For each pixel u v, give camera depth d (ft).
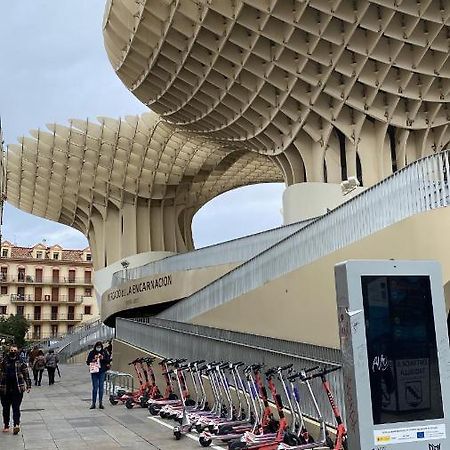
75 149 145.69
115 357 81.15
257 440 27.63
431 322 16.19
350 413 15.69
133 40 95.04
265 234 75.56
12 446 31.27
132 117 139.74
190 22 90.02
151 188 156.35
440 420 15.65
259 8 83.41
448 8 77.05
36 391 67.72
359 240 41.75
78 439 33.01
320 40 86.48
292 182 109.50
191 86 103.86
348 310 15.69
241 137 115.55
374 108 92.02
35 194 162.61
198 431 33.40
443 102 87.76
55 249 253.44
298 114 99.30
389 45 84.94
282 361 32.86
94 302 247.29
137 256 156.46
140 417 41.42
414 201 36.91
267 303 55.36
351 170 97.66
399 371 15.60
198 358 47.44
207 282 83.46
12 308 233.55
